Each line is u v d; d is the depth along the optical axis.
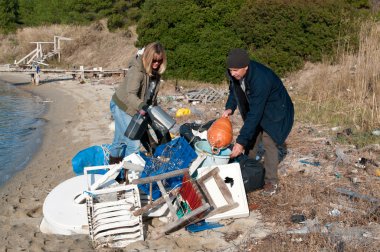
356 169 6.88
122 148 6.29
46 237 5.44
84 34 32.62
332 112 10.63
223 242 4.99
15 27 37.97
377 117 9.54
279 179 6.50
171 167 5.71
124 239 5.08
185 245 5.00
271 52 17.48
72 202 5.60
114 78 24.11
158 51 5.71
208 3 19.56
